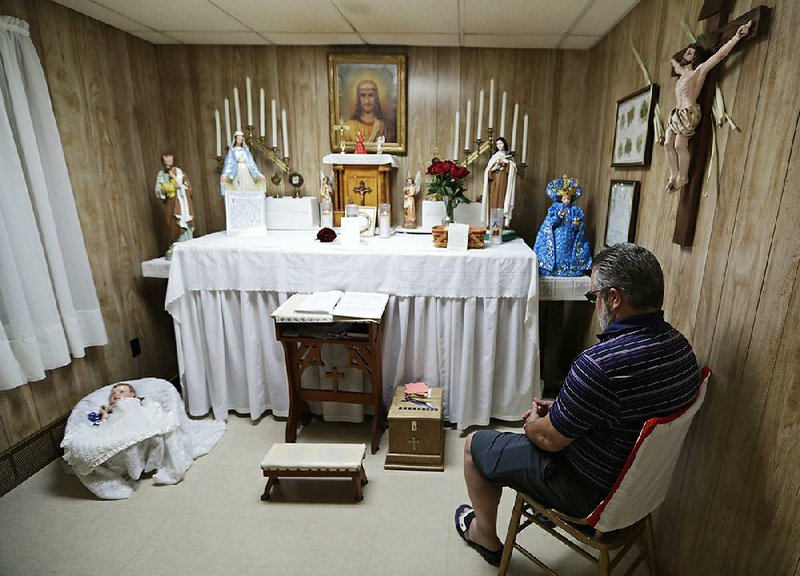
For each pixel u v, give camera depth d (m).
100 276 2.29
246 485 1.91
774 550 0.95
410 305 2.20
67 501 1.82
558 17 2.04
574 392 1.06
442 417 2.13
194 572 1.50
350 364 2.12
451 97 2.59
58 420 2.07
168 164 2.34
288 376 2.12
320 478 1.95
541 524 1.33
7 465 1.86
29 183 1.86
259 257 2.18
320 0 1.90
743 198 1.11
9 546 1.60
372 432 2.17
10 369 1.73
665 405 1.03
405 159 2.69
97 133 2.24
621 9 1.94
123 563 1.53
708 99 1.25
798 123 0.92
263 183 2.54
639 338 1.05
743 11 1.14
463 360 2.18
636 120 1.85
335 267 2.16
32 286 1.84
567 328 2.83
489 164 2.34
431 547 1.60
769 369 0.99
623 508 1.07
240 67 2.63
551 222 2.22
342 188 2.60
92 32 2.18
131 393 2.09
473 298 2.11
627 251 1.11
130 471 1.86
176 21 2.20
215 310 2.28
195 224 2.84
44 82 1.89
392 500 1.83
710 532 1.19
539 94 2.56
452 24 2.15
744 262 1.09
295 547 1.60
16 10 1.83
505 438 1.36
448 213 2.39
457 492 1.87
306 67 2.61
